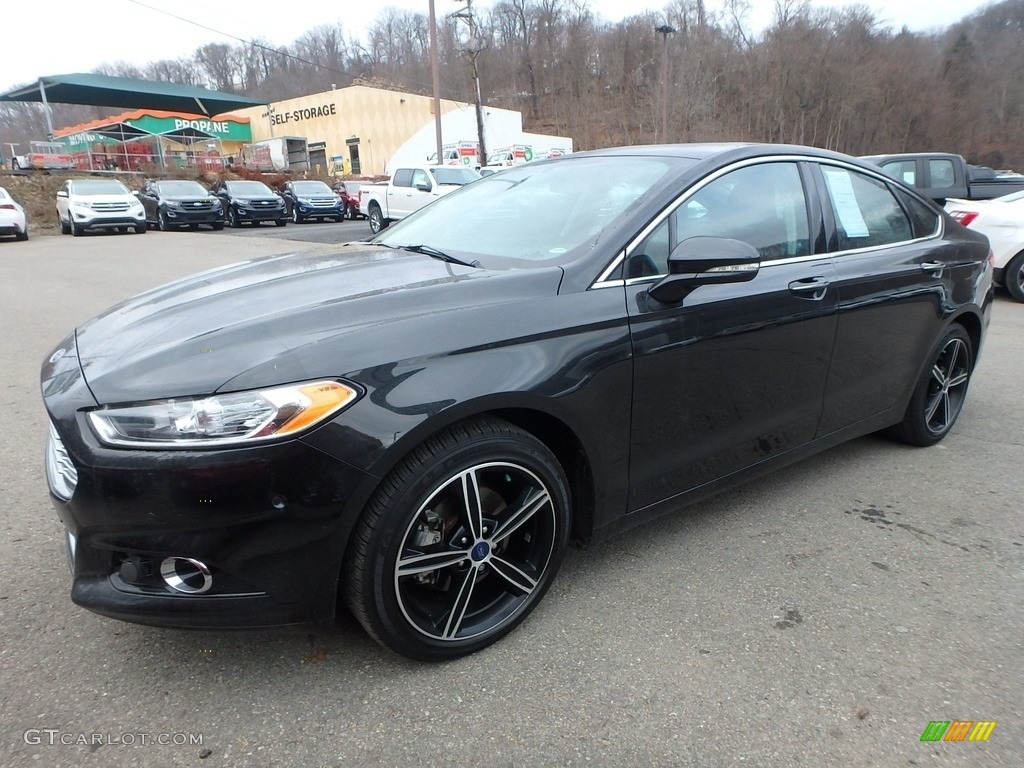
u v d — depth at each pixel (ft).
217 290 8.31
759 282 9.20
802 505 10.85
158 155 110.73
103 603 6.38
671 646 7.54
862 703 6.73
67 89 121.39
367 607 6.66
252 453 5.94
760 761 6.06
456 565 7.18
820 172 10.61
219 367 6.21
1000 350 20.45
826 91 211.20
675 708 6.65
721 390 8.95
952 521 10.36
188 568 6.34
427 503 6.73
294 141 128.36
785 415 9.97
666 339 8.19
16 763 5.90
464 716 6.55
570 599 8.39
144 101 134.41
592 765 6.01
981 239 13.70
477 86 103.24
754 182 9.65
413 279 7.99
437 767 5.98
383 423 6.30
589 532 8.23
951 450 13.09
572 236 8.60
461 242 9.64
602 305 7.78
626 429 8.09
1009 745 6.25
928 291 11.77
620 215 8.49
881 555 9.40
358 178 126.62
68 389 6.59
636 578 8.83
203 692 6.81
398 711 6.60
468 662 7.32
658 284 8.20
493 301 7.32
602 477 8.04
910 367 11.94
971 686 6.97
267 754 6.09
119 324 7.82
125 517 6.07
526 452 7.30
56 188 90.53
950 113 226.99
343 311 6.98
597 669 7.19
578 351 7.48
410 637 6.95
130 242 57.93
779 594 8.50
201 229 75.25
